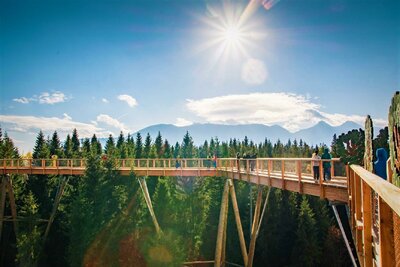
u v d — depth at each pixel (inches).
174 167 1312.7
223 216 956.6
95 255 1214.3
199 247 1507.1
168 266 1226.6
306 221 1537.9
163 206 1503.4
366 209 211.9
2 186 1296.8
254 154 930.7
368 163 331.0
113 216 1262.3
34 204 1362.0
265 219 1566.2
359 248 285.6
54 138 2534.5
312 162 535.5
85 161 1401.3
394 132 202.4
